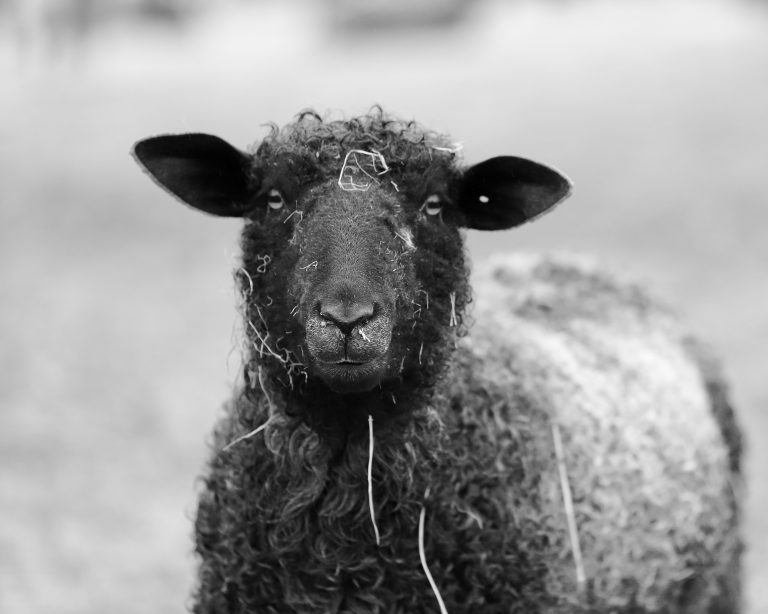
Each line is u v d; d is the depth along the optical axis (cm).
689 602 683
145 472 1226
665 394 696
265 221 568
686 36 3972
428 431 556
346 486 542
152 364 1592
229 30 5472
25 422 1341
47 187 2530
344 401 540
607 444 632
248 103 3167
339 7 4669
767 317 1694
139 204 2450
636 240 2119
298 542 541
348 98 3159
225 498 566
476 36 4556
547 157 2567
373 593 541
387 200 539
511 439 588
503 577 562
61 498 1149
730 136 2611
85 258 2150
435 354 559
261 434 561
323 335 498
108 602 948
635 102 2942
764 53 3350
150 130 2931
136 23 4922
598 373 671
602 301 764
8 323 1767
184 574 1008
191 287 1984
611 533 614
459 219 604
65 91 3500
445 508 551
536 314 710
